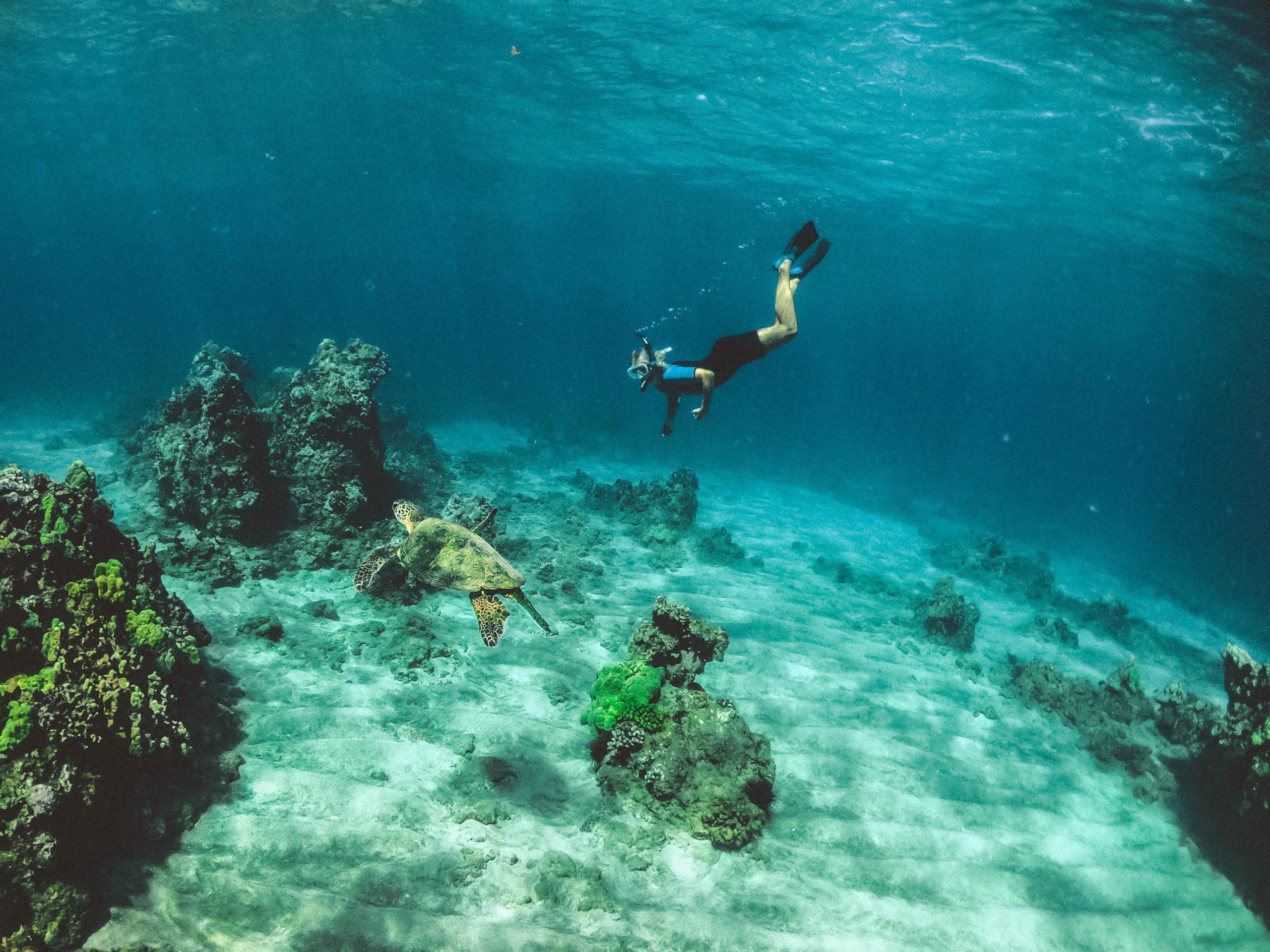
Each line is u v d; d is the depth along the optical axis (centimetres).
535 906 616
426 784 745
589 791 791
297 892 574
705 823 736
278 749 758
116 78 2973
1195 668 1703
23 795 505
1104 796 1016
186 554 1099
